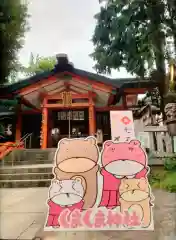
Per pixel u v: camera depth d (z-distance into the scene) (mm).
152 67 10836
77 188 3744
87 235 3365
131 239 3178
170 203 4723
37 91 12531
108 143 3938
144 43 10469
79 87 12680
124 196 3697
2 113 14883
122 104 13891
